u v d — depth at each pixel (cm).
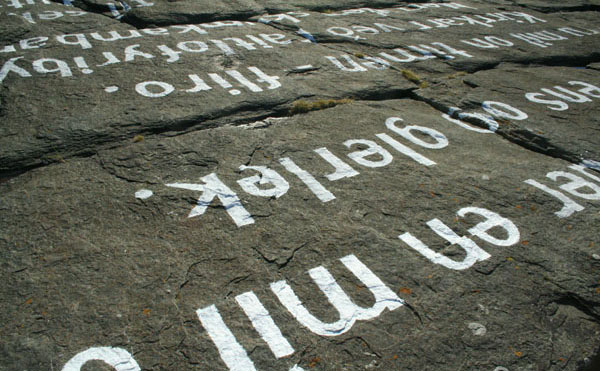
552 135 507
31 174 421
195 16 780
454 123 537
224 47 678
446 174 437
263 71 618
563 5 1025
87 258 337
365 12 890
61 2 809
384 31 800
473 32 832
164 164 435
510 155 479
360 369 274
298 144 470
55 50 634
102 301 307
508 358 283
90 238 353
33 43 648
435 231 371
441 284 326
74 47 646
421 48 741
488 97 589
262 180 418
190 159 443
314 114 529
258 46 695
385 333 294
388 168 441
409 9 934
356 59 680
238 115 521
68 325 292
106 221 369
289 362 277
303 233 363
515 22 906
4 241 348
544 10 994
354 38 756
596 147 489
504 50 757
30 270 326
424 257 347
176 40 689
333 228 369
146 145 461
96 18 748
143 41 677
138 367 271
